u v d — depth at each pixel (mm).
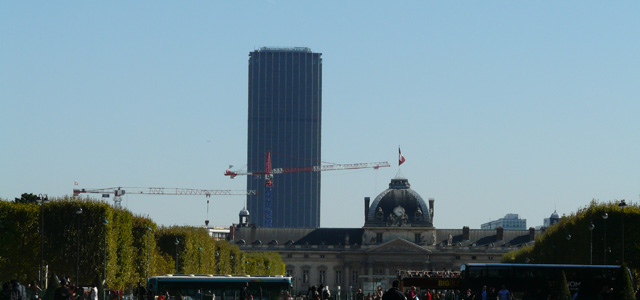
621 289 173500
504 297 161125
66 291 138625
